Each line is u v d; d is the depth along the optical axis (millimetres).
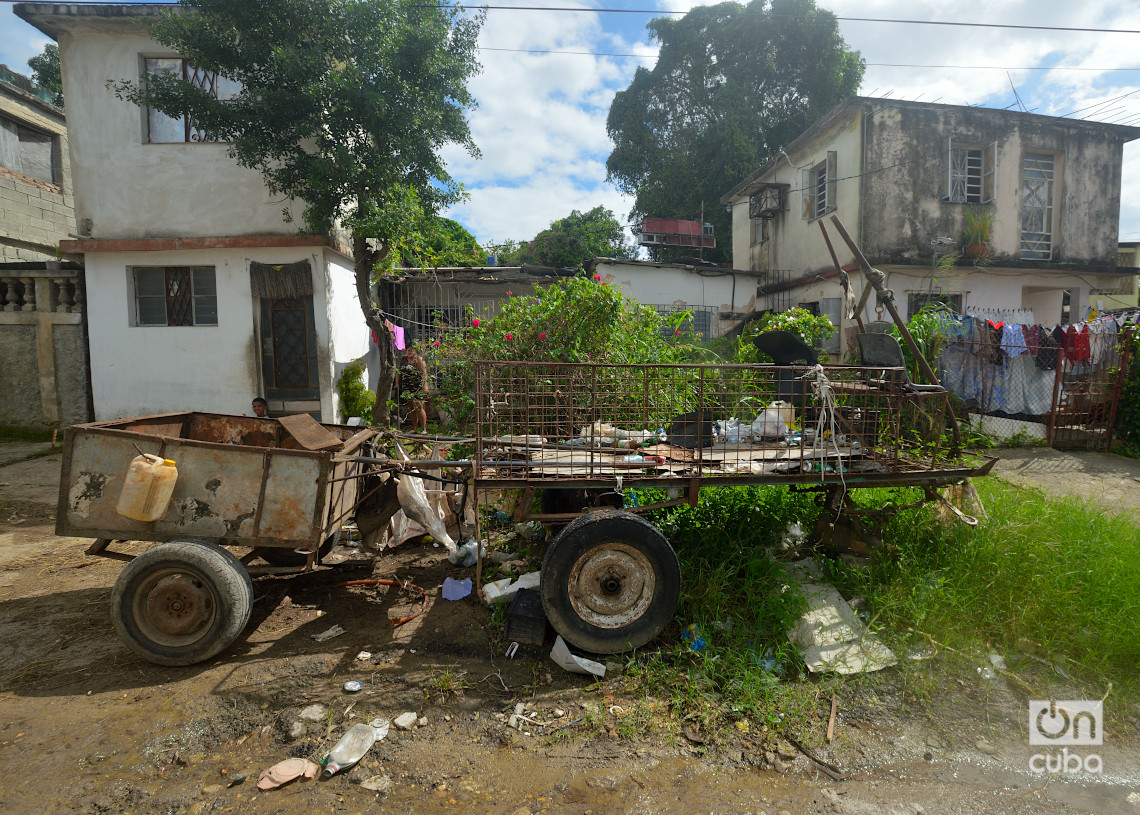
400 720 2791
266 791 2381
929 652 3281
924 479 3754
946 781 2477
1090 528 4250
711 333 13445
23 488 6594
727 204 17438
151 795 2357
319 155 7465
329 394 9000
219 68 7219
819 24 18344
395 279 10914
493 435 3762
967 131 11148
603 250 20141
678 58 20109
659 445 3932
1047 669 3207
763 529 4352
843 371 3803
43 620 3781
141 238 8742
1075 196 11727
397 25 7359
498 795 2375
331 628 3660
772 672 3139
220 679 3117
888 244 10992
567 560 3178
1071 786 2457
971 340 8773
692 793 2393
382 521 4375
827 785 2445
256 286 8781
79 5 8008
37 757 2547
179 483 3324
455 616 3789
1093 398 8578
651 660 3209
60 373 9117
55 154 11648
